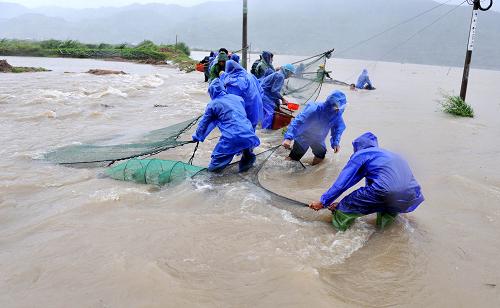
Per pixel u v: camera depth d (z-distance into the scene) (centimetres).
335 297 316
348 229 429
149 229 410
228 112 564
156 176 539
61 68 2359
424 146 785
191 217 440
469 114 1102
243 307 299
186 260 357
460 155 726
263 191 508
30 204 472
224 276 336
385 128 937
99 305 297
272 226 427
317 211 467
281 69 936
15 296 306
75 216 437
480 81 2247
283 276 335
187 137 800
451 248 400
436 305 316
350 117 1065
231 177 564
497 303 320
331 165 661
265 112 875
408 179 418
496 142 824
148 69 2491
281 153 708
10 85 1452
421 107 1246
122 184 537
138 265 344
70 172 584
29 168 597
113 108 1093
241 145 560
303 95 1059
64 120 935
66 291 312
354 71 2838
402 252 389
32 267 342
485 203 506
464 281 347
